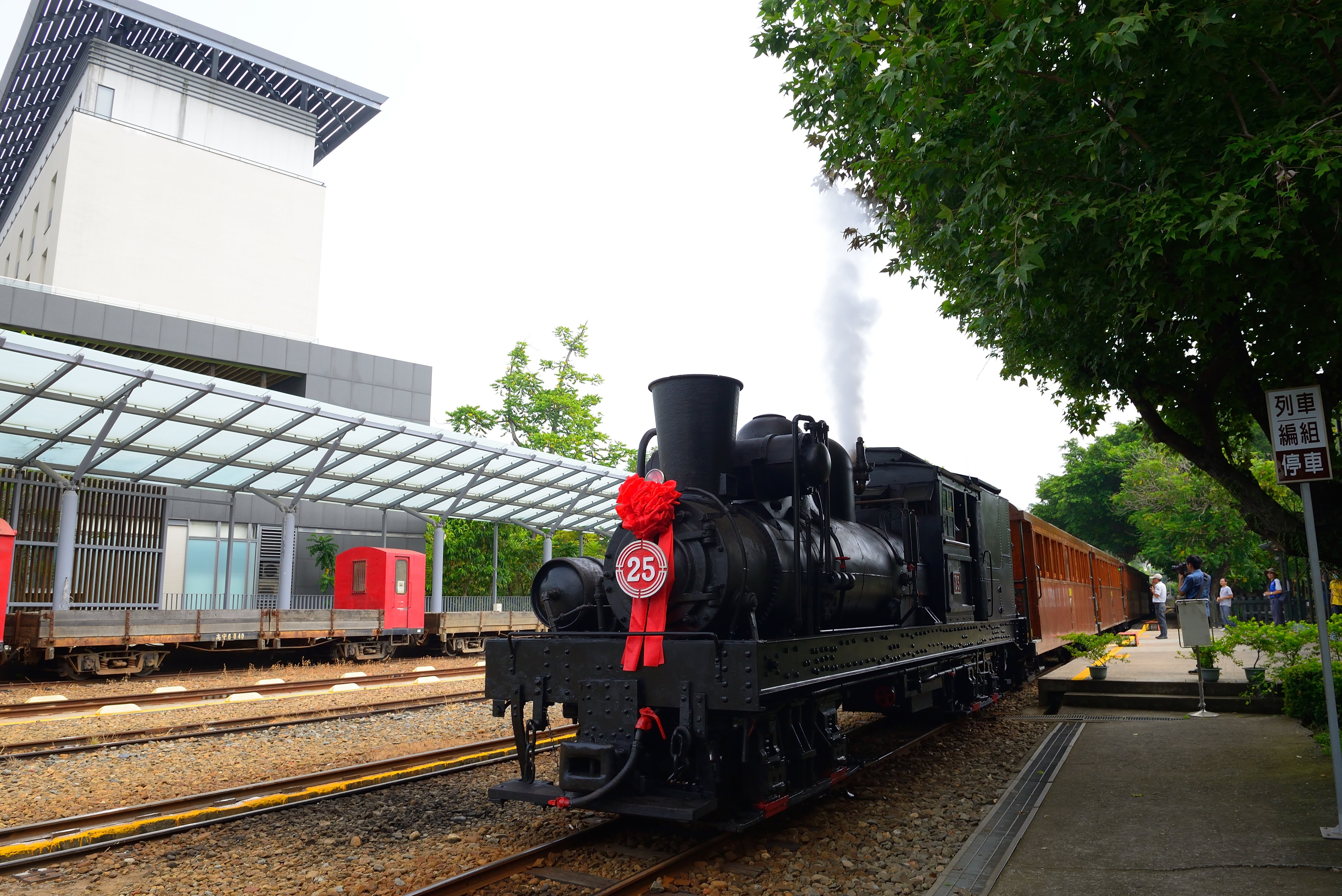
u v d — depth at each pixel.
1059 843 5.56
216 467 20.19
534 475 24.09
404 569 22.66
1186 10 5.00
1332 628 9.40
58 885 5.19
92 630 16.30
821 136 8.61
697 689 5.54
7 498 21.31
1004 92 5.60
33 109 38.00
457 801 7.07
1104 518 43.81
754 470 6.92
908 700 8.45
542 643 6.23
